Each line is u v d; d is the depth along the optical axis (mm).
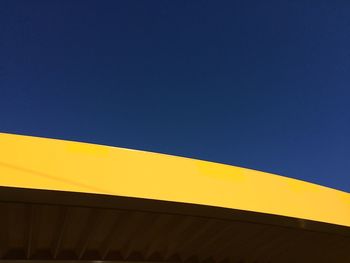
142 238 9867
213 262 12234
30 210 7738
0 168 6184
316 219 8961
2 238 8844
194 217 8922
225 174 8062
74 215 8250
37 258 9742
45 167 6469
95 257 10305
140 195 7012
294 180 9047
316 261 13773
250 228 9938
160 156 7488
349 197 9984
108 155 7027
